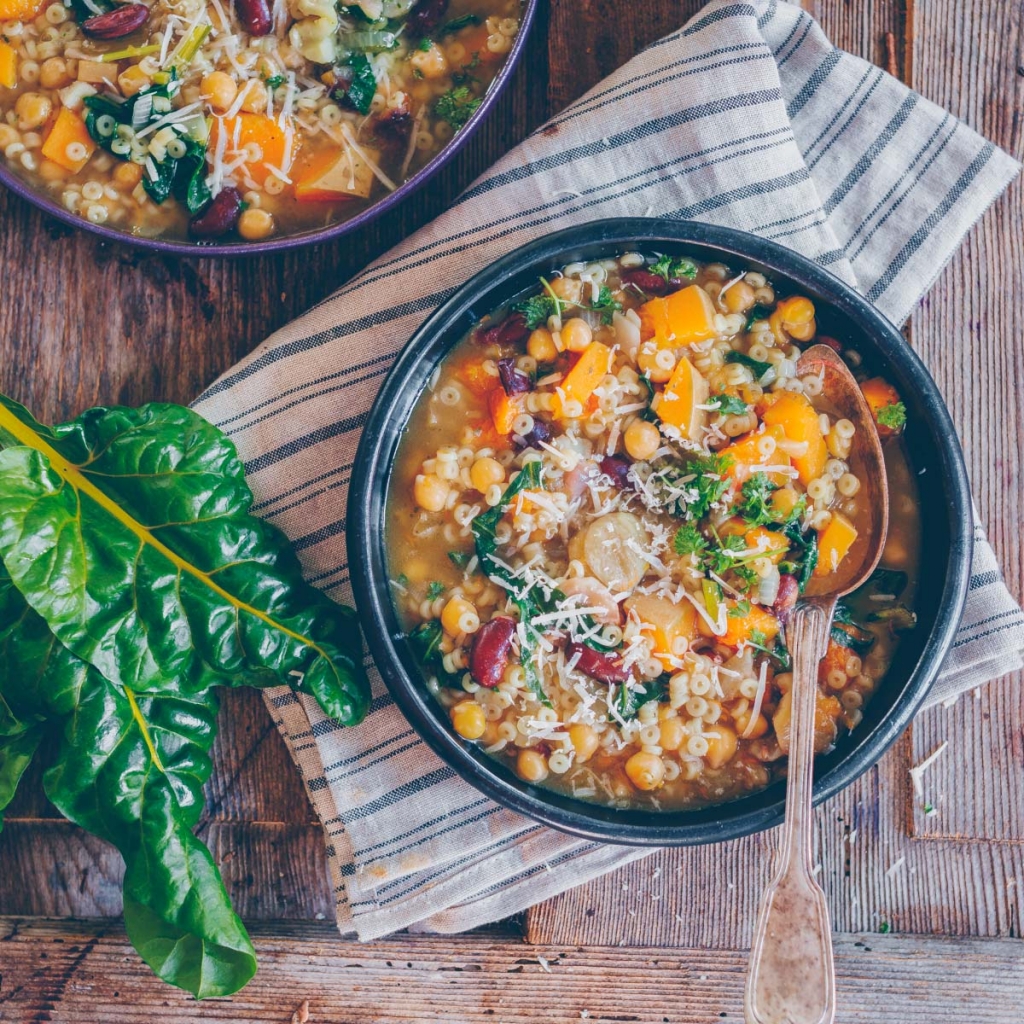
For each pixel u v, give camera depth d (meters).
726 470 0.69
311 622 0.72
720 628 0.68
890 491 0.70
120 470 0.71
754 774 0.70
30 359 0.76
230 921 0.72
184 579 0.71
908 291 0.75
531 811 0.68
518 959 0.76
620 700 0.69
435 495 0.69
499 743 0.70
